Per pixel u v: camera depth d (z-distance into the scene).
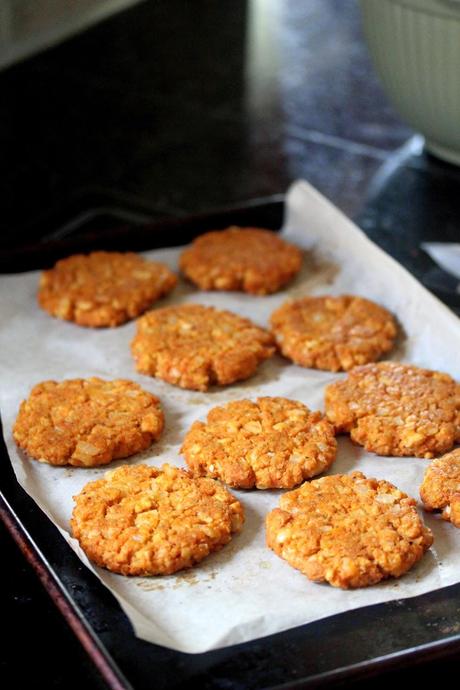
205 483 0.79
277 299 0.97
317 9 1.44
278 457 0.81
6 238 1.04
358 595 0.73
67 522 0.78
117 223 1.07
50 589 0.72
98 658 0.68
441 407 0.84
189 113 1.23
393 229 1.04
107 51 1.33
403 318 0.93
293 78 1.30
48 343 0.93
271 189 1.12
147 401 0.86
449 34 0.96
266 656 0.70
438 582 0.74
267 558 0.76
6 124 1.20
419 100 1.03
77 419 0.84
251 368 0.89
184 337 0.91
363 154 1.17
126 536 0.75
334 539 0.75
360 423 0.84
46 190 1.11
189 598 0.73
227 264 0.97
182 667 0.69
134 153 1.17
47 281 0.96
